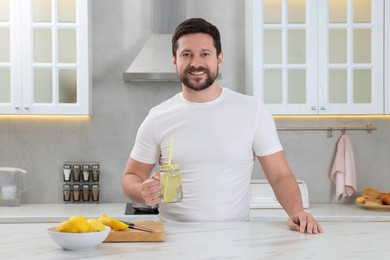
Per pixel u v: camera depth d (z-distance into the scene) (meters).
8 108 4.78
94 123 5.14
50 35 4.83
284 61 4.86
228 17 5.20
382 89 4.86
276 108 4.84
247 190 2.95
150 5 5.18
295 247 2.11
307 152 5.19
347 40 4.88
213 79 2.82
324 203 5.14
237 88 5.20
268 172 2.95
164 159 2.95
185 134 2.88
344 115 5.01
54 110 4.81
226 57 5.20
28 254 2.02
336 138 5.19
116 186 5.15
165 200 2.48
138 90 5.16
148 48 4.86
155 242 2.21
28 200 5.11
